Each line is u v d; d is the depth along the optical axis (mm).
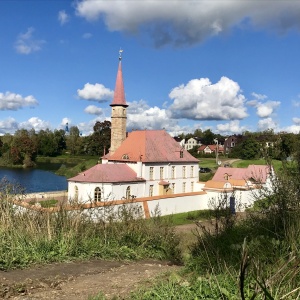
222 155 128250
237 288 4445
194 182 56938
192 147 159750
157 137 54188
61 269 7484
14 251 7902
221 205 9953
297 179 8188
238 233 7742
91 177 44219
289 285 4117
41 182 71188
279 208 7672
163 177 51781
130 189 46688
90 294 5613
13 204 9875
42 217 9859
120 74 61062
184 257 9016
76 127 148375
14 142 116562
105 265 8242
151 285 5691
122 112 60562
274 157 9383
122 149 52531
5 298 5484
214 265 6008
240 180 44031
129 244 10531
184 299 4648
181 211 37406
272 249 5641
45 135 144250
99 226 10820
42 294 5711
